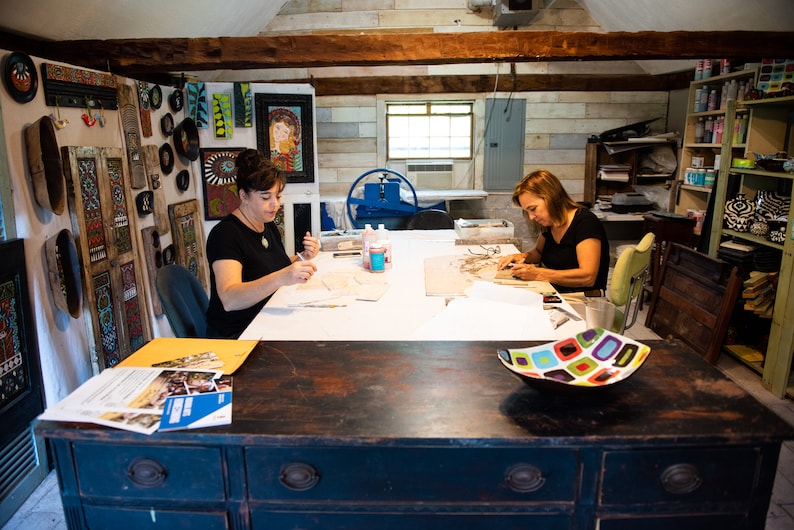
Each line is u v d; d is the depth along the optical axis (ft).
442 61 10.38
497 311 5.82
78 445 3.45
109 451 3.45
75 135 8.19
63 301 7.48
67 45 9.46
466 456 3.38
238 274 6.34
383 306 6.27
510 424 3.43
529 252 8.91
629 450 3.34
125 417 3.46
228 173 12.69
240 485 3.46
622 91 18.38
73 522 3.63
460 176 18.94
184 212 11.59
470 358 4.44
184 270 7.11
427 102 18.43
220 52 9.91
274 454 3.39
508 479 3.41
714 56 10.44
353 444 3.31
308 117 13.66
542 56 10.32
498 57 10.30
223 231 6.57
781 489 6.93
